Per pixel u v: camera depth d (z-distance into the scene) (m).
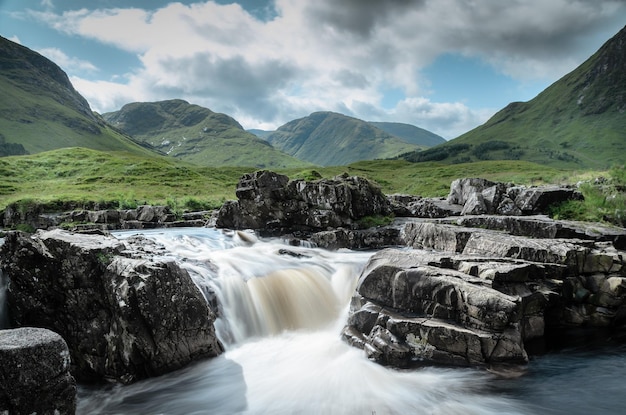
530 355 15.48
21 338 7.66
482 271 15.70
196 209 49.34
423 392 12.67
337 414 11.54
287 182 30.14
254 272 19.52
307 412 11.70
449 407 12.00
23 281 14.55
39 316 14.67
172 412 12.27
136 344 12.94
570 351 15.97
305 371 13.88
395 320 14.86
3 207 48.38
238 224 30.41
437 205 32.88
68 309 14.38
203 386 13.21
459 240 22.39
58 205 46.22
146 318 12.98
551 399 12.56
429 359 13.99
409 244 25.91
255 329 16.94
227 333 16.03
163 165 99.38
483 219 25.42
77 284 14.15
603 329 17.52
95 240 15.61
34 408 7.34
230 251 23.34
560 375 13.96
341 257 23.86
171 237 26.89
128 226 38.16
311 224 28.33
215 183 86.94
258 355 15.07
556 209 25.92
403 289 15.73
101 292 13.95
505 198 28.53
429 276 15.30
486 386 13.06
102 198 52.16
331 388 12.87
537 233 22.72
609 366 14.69
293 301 18.59
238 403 12.30
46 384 7.52
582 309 17.80
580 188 27.16
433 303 14.97
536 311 15.85
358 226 28.27
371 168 145.75
